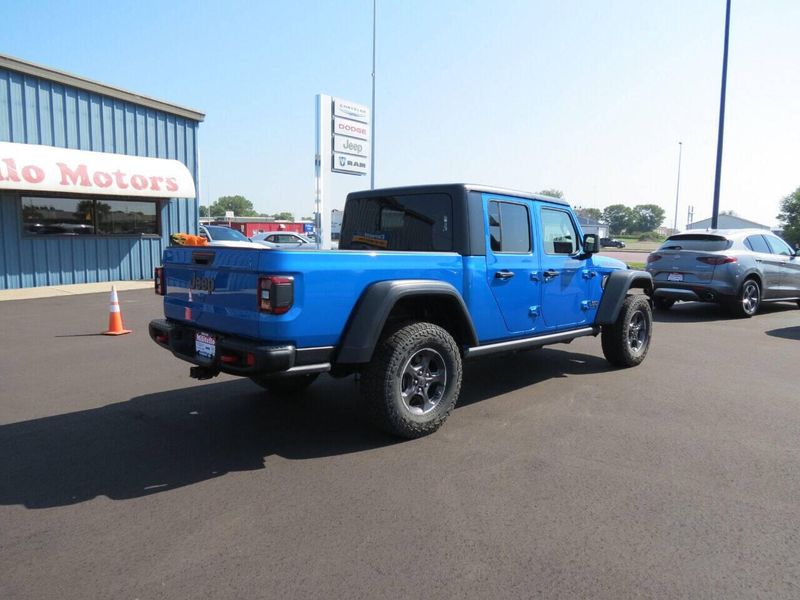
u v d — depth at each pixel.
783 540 2.90
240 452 4.07
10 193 13.64
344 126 18.39
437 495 3.39
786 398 5.45
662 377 6.26
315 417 4.85
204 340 4.07
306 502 3.30
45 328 9.09
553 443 4.24
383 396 4.05
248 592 2.46
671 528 3.02
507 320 5.09
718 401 5.34
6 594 2.44
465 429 4.55
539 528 3.01
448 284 4.40
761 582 2.55
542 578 2.57
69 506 3.25
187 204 17.56
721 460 3.93
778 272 11.72
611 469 3.77
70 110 14.58
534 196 5.40
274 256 3.57
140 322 9.66
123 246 16.00
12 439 4.30
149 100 16.22
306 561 2.70
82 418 4.79
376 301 3.93
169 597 2.43
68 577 2.57
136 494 3.40
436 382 4.43
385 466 3.81
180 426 4.61
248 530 2.99
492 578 2.57
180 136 17.36
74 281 15.01
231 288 3.89
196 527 3.02
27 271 14.09
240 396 5.47
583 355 7.45
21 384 5.85
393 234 5.26
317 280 3.72
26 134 13.76
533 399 5.39
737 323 10.44
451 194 4.78
